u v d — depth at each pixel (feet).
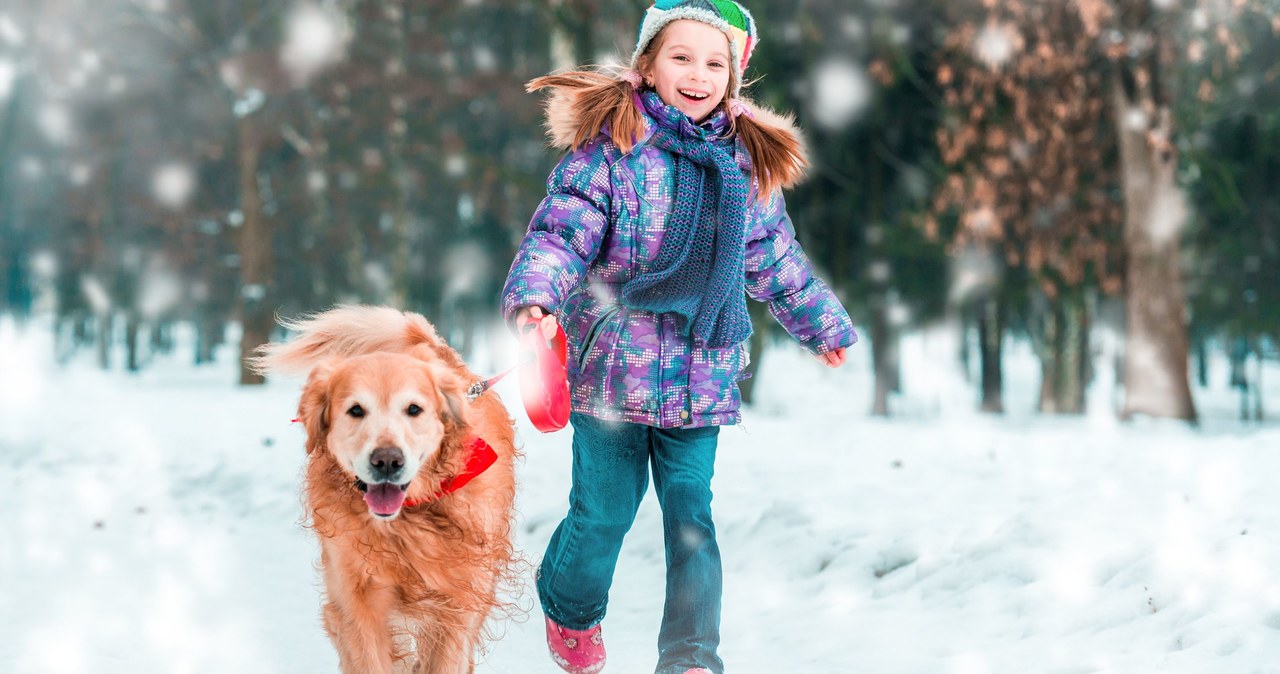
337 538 12.21
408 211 107.45
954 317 87.66
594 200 11.78
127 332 140.15
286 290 118.73
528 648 16.99
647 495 26.30
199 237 114.32
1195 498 21.56
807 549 21.48
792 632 17.26
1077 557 17.52
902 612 17.66
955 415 93.97
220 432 45.96
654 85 12.58
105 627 18.24
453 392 12.46
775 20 76.18
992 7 61.57
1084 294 83.10
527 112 88.48
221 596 20.79
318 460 12.56
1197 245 77.71
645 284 11.81
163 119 107.14
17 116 123.13
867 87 74.79
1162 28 60.59
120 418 53.83
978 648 15.11
